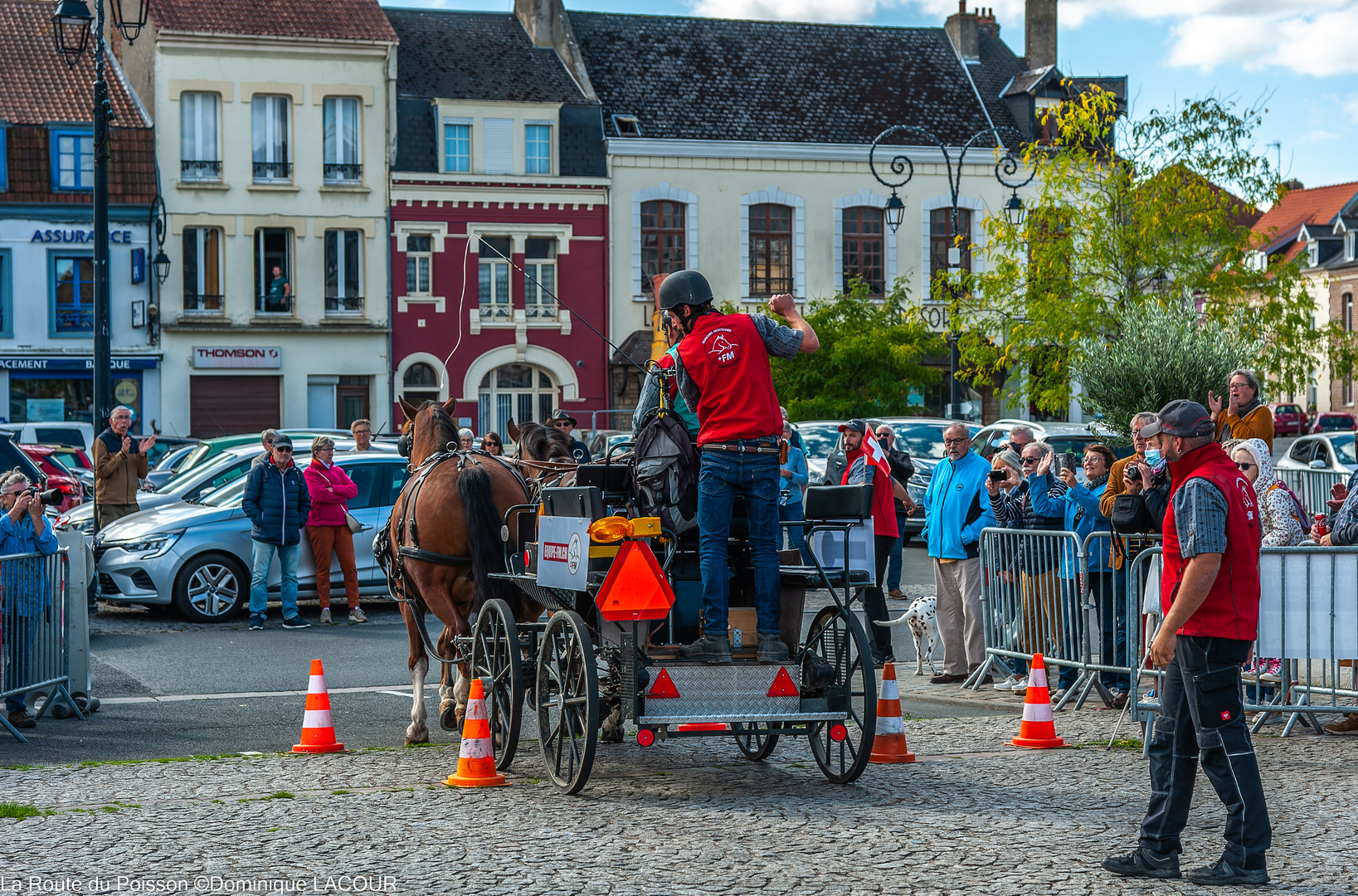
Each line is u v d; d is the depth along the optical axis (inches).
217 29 1396.4
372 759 334.3
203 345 1407.5
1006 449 440.1
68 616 398.3
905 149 1604.3
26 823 266.7
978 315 1237.7
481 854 245.0
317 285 1446.9
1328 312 2620.6
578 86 1540.4
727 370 283.9
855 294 1387.8
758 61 1644.9
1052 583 410.9
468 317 1492.4
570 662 293.6
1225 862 230.4
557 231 1513.3
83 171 1365.7
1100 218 1094.4
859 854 244.4
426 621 613.6
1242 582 233.9
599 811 277.6
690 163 1547.7
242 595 616.4
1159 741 237.0
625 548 272.2
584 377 1526.8
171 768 322.3
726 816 272.8
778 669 286.2
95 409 789.9
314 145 1439.5
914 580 745.6
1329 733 358.9
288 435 788.0
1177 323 834.8
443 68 1515.7
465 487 324.2
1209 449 240.4
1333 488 426.9
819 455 933.2
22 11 1451.8
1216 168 1082.1
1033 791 294.5
